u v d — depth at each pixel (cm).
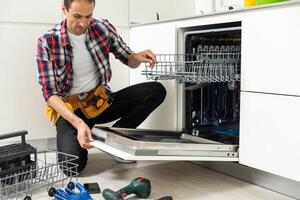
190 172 189
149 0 255
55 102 171
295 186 153
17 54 213
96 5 235
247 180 175
